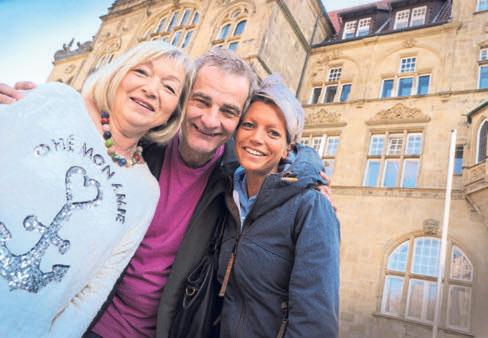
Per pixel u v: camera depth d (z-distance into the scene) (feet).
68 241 4.28
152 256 6.83
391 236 33.47
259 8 46.73
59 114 4.52
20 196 3.88
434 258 31.01
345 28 56.54
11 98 4.45
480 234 29.73
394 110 40.40
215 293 6.64
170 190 6.99
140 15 67.51
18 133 4.05
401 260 32.50
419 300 30.45
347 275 33.47
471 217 30.81
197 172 7.06
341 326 31.45
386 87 44.34
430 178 34.58
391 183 37.73
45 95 4.51
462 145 34.71
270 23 44.32
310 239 5.29
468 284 28.89
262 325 5.53
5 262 3.74
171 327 6.36
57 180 4.21
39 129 4.21
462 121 35.70
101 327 6.70
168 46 5.83
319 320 4.72
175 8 61.00
